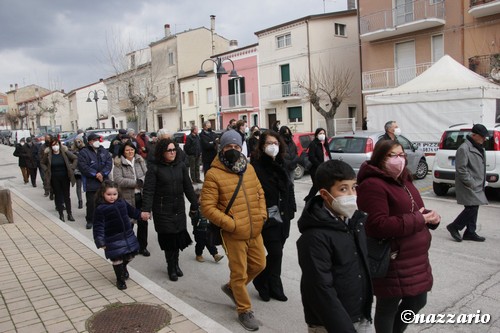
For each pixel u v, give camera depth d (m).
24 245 7.36
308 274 2.43
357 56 29.95
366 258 2.60
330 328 2.36
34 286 5.36
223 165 4.31
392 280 3.04
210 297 5.02
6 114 82.31
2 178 18.72
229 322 4.36
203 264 6.21
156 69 41.44
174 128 41.56
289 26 29.70
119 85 44.91
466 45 21.48
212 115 36.91
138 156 7.37
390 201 3.06
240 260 4.23
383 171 3.13
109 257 5.14
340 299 2.47
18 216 9.95
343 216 2.58
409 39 23.86
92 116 60.16
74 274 5.79
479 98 13.91
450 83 15.02
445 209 9.13
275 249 4.71
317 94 28.03
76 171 10.68
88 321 4.31
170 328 4.11
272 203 4.65
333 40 29.05
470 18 21.16
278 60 30.73
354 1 33.81
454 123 14.55
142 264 6.32
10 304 4.81
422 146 15.36
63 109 67.12
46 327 4.21
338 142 12.55
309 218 2.48
